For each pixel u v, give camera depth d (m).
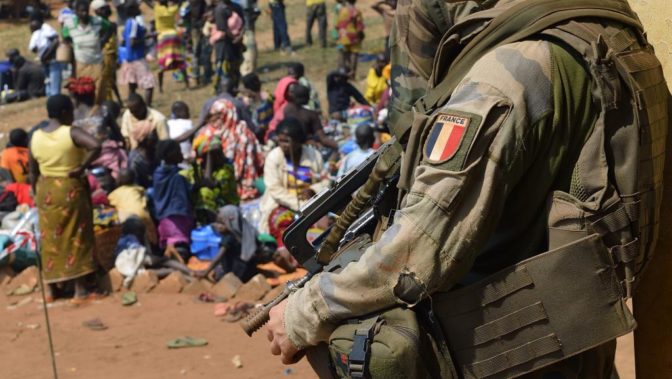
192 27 16.38
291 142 8.06
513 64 1.96
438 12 2.43
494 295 2.01
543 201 2.02
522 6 2.04
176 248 8.15
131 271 7.39
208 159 8.59
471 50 2.09
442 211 1.93
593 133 1.99
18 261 7.55
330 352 2.12
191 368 5.59
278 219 7.99
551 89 1.95
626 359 4.79
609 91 1.96
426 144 1.98
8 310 6.99
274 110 11.27
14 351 6.07
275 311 2.25
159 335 6.29
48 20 22.67
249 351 5.85
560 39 1.98
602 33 2.02
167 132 9.84
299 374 5.38
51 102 7.08
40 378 5.56
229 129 9.66
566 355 1.99
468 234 1.93
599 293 1.98
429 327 2.07
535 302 1.99
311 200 2.53
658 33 2.48
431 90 2.18
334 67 16.64
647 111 2.04
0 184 8.91
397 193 2.33
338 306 2.07
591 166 1.99
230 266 7.59
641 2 2.51
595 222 1.98
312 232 7.30
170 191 8.20
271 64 17.17
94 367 5.70
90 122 10.03
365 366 2.02
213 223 8.12
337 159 9.95
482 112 1.92
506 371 2.02
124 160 9.95
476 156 1.92
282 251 7.70
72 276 7.11
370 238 2.35
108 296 7.27
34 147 7.07
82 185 7.09
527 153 1.95
